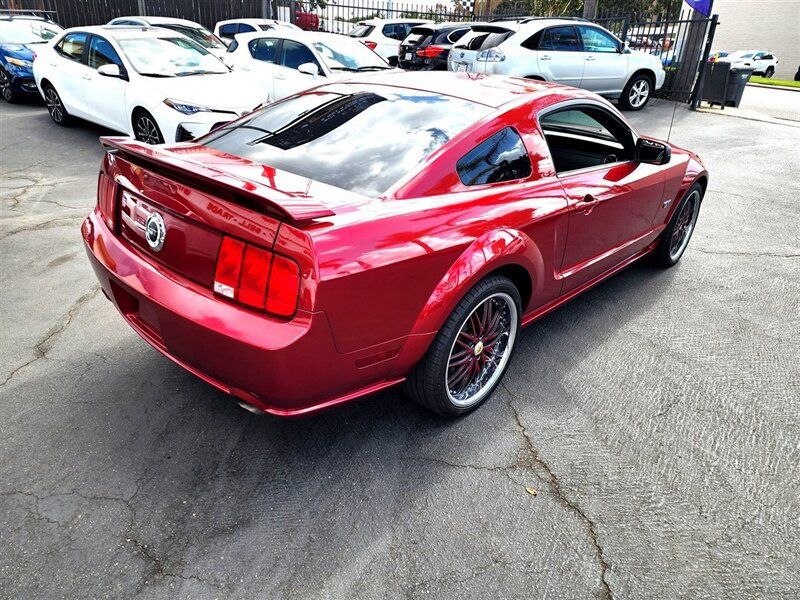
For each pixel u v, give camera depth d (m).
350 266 2.08
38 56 8.67
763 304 4.28
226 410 2.84
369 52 9.60
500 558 2.15
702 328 3.90
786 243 5.51
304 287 2.01
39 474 2.40
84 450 2.54
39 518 2.20
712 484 2.56
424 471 2.55
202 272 2.21
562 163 3.42
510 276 2.96
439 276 2.42
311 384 2.17
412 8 18.64
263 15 17.09
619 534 2.29
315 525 2.25
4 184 6.15
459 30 12.60
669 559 2.19
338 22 18.00
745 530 2.34
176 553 2.10
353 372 2.29
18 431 2.62
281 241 2.02
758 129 10.84
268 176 2.39
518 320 3.02
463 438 2.76
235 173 2.34
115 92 7.20
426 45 12.57
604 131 3.70
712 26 12.55
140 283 2.36
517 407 3.01
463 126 2.77
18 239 4.72
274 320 2.05
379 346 2.30
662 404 3.10
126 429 2.68
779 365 3.51
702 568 2.16
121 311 2.69
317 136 2.84
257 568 2.06
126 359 3.20
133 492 2.34
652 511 2.41
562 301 3.54
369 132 2.80
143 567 2.04
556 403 3.06
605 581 2.09
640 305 4.19
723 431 2.91
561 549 2.21
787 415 3.05
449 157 2.63
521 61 10.38
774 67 36.00
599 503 2.43
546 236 2.99
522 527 2.29
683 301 4.28
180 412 2.81
